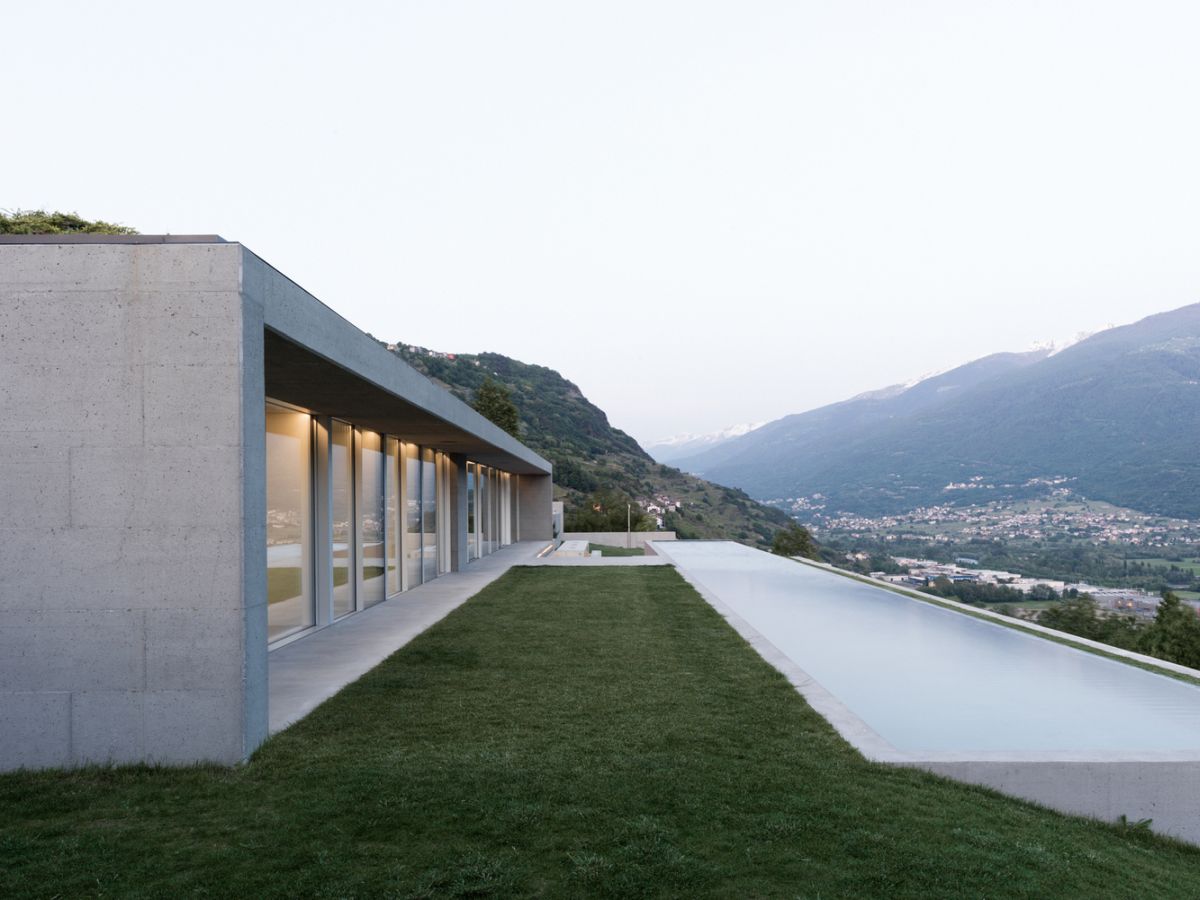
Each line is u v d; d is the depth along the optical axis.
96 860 3.02
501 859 3.05
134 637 4.22
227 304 4.27
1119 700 5.90
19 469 4.23
